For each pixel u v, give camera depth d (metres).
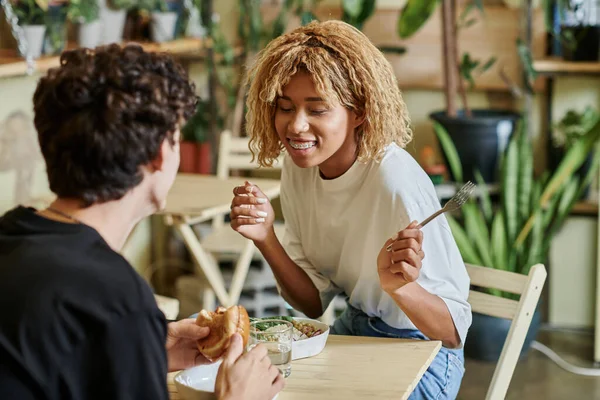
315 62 1.93
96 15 3.81
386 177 2.07
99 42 3.90
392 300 2.12
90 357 1.28
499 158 4.25
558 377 3.92
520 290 2.25
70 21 3.83
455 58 4.35
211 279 3.67
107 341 1.27
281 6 4.78
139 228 4.71
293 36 1.99
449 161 4.25
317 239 2.26
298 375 1.77
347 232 2.17
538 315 3.91
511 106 4.66
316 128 1.97
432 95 4.74
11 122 3.68
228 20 4.90
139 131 1.35
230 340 1.58
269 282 4.30
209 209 3.29
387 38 4.65
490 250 4.02
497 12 4.57
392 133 2.05
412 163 2.14
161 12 4.26
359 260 2.17
